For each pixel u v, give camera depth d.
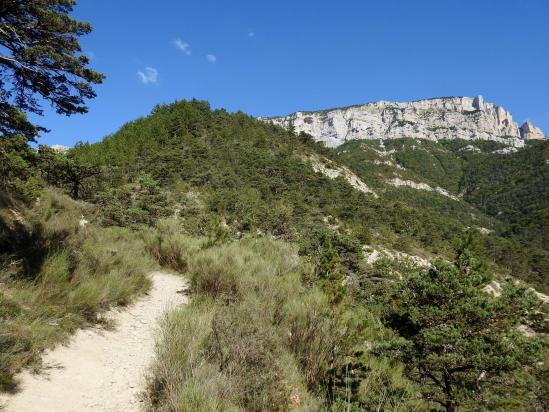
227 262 7.96
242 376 3.74
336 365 4.75
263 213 50.06
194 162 78.38
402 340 7.00
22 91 7.03
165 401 3.46
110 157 72.75
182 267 10.83
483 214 196.38
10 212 7.74
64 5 6.46
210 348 4.09
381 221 82.81
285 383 3.88
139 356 5.04
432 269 8.81
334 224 68.06
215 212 55.84
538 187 199.00
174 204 52.75
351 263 28.30
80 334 5.04
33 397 3.39
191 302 6.62
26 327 4.26
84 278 6.38
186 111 113.81
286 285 7.05
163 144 93.94
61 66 6.46
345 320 5.25
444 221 111.00
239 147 101.25
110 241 10.18
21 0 5.96
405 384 6.51
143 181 38.94
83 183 38.31
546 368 7.75
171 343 4.03
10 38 6.23
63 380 3.85
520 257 87.00
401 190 187.88
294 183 89.69
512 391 7.58
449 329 7.53
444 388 7.61
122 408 3.58
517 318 8.21
